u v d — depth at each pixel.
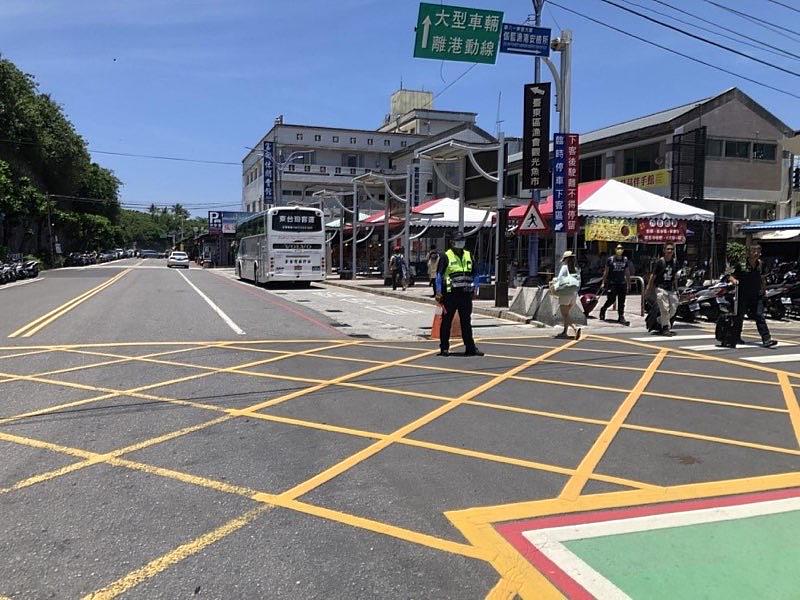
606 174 33.03
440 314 12.59
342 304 20.47
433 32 15.05
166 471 5.02
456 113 73.12
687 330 14.16
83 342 11.52
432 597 3.28
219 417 6.58
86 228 70.56
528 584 3.41
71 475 4.91
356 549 3.78
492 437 6.03
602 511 4.37
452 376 8.82
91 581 3.40
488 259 30.75
